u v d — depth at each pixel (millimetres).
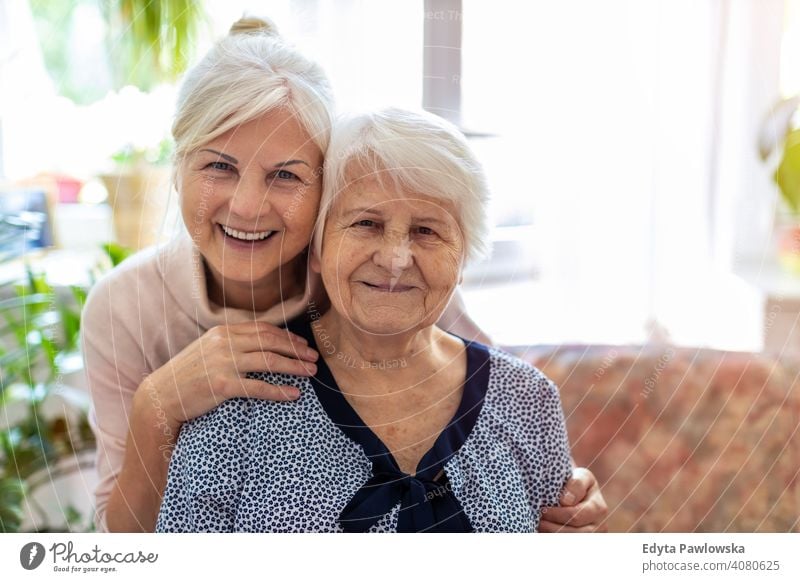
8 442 1023
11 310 1053
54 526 1031
